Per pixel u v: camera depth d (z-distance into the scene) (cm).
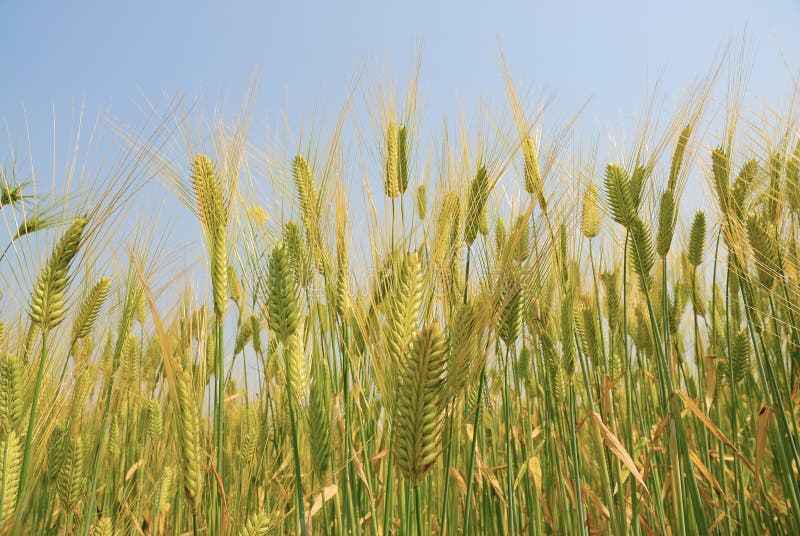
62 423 56
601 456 55
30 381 48
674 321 70
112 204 44
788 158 59
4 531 39
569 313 58
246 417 66
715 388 64
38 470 49
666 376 56
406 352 40
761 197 64
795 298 60
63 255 42
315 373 49
